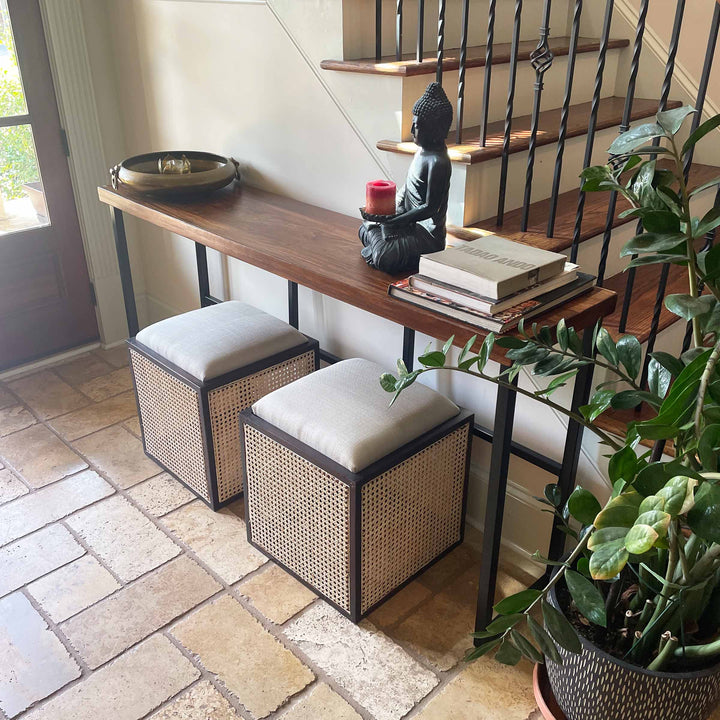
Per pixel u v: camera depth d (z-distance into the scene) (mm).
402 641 1768
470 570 1996
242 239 1920
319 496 1713
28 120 2656
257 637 1769
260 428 1791
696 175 2293
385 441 1674
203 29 2332
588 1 2516
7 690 1623
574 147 2129
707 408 1085
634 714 1292
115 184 2350
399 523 1780
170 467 2309
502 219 1882
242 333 2125
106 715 1572
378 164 2002
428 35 2174
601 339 1351
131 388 2842
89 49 2699
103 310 3068
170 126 2652
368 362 1995
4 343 2871
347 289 1623
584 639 1309
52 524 2125
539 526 1962
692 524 960
